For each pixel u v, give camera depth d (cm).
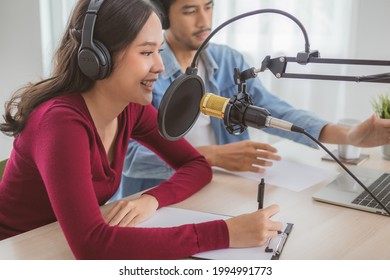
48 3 281
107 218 117
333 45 231
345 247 107
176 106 107
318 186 142
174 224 118
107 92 120
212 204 130
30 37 286
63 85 121
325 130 168
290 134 176
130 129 138
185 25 175
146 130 147
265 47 244
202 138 191
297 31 237
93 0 111
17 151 122
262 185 123
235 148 156
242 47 248
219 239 105
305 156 168
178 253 103
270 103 189
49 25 284
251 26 244
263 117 105
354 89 232
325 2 229
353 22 224
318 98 241
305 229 115
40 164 108
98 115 124
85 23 110
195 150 150
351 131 160
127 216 117
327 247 107
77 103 118
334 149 175
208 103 110
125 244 102
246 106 107
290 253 104
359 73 228
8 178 127
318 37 233
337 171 154
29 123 118
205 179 142
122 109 126
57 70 123
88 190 106
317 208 127
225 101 108
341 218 121
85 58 111
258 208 124
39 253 105
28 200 126
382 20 219
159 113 104
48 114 112
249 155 153
